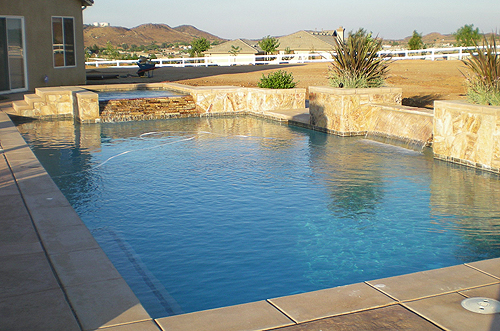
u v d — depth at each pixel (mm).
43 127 14812
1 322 3180
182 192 8070
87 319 3234
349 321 3256
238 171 9469
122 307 3396
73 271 3951
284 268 5207
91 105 15633
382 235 6164
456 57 35219
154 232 6281
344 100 13141
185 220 6742
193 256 5520
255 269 5176
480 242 5910
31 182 6754
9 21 19297
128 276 5012
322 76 25203
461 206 7270
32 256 4254
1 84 19203
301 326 3195
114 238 6082
